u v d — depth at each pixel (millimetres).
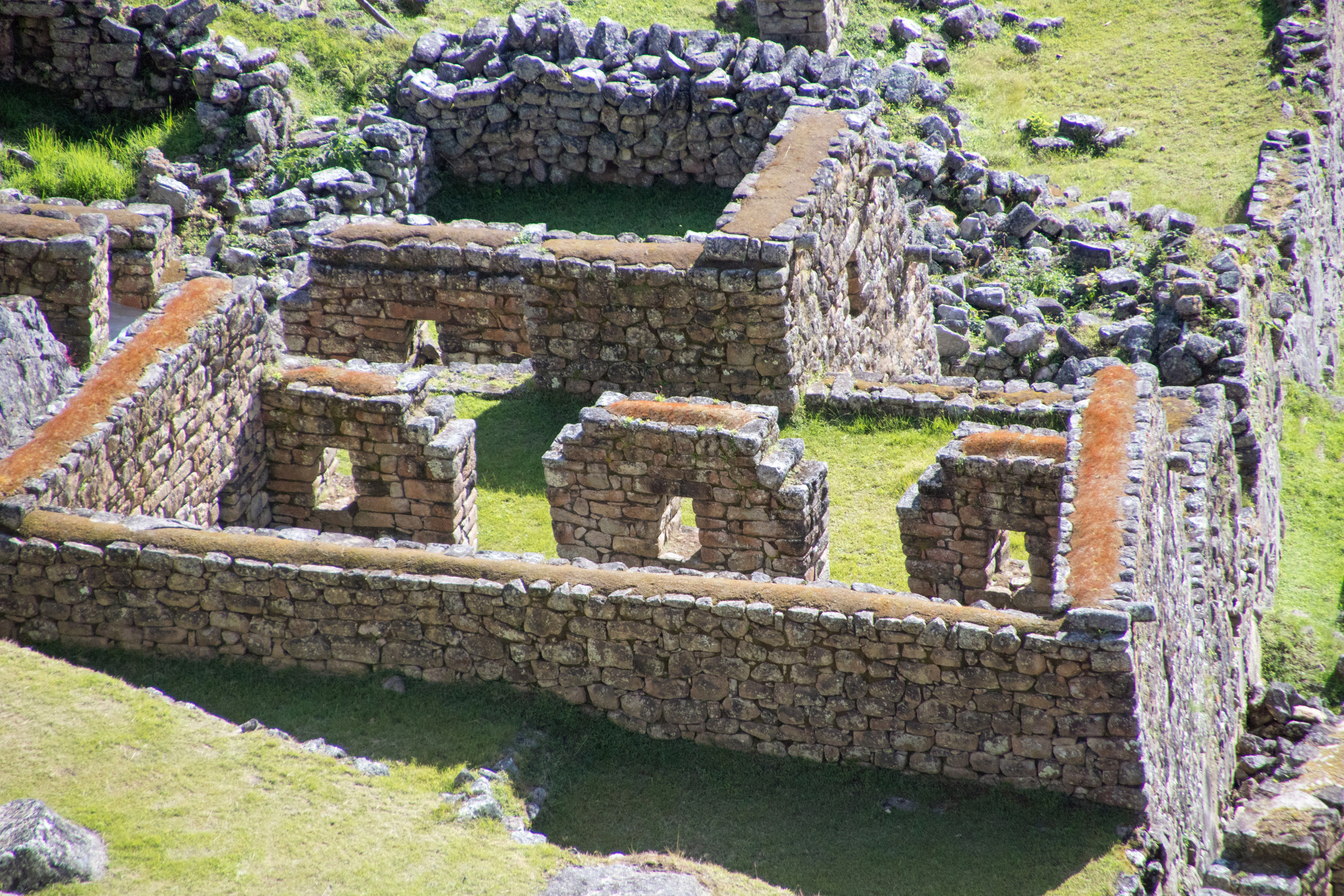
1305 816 29812
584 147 105188
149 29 99500
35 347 56156
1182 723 50969
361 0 110938
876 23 127438
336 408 61312
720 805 44531
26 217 67500
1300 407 101250
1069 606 42875
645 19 121750
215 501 61062
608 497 58500
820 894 40594
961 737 43719
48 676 44625
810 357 75125
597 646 46031
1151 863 41750
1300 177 110188
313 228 92562
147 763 41312
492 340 79375
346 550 47156
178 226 91125
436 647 47281
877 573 61062
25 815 36188
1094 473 49312
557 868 39375
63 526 48094
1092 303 97438
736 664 45031
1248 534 78562
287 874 37531
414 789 42438
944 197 107875
